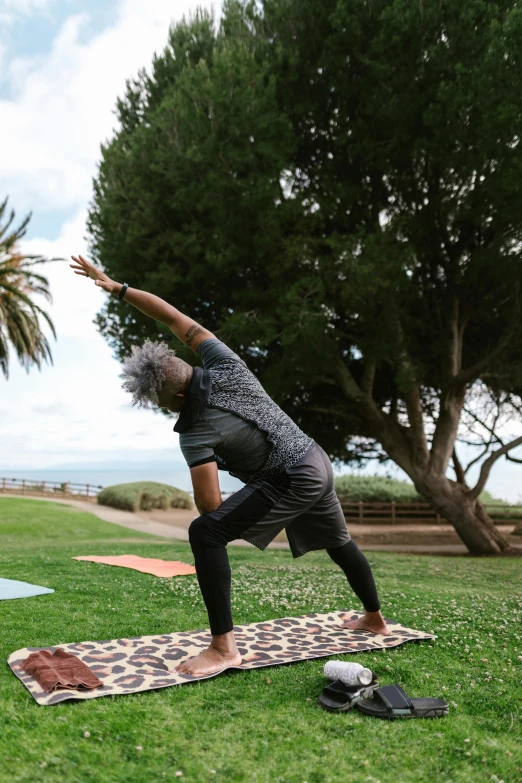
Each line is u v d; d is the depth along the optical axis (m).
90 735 2.17
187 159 10.24
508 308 10.93
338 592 5.24
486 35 9.59
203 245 10.52
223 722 2.35
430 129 9.73
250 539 2.97
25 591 4.93
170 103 10.80
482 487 12.69
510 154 9.14
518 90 9.02
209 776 1.93
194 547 2.92
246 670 2.92
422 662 3.19
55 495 31.39
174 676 2.78
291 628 3.73
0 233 24.78
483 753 2.18
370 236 9.62
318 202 10.44
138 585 5.44
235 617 4.17
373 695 2.58
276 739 2.22
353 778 1.96
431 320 11.88
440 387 12.30
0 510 19.58
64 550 9.42
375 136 10.36
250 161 9.83
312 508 3.21
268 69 10.73
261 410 2.98
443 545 15.26
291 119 11.03
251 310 10.70
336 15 9.95
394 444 12.87
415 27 9.45
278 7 11.09
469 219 10.31
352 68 10.51
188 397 2.90
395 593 5.21
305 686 2.77
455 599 5.04
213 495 2.90
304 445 3.06
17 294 24.59
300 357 10.15
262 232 9.89
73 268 3.28
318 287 9.91
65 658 2.96
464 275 11.05
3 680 2.70
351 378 11.94
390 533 18.12
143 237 10.98
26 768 1.93
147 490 25.34
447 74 9.85
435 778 1.99
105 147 12.04
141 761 2.02
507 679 3.01
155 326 11.23
